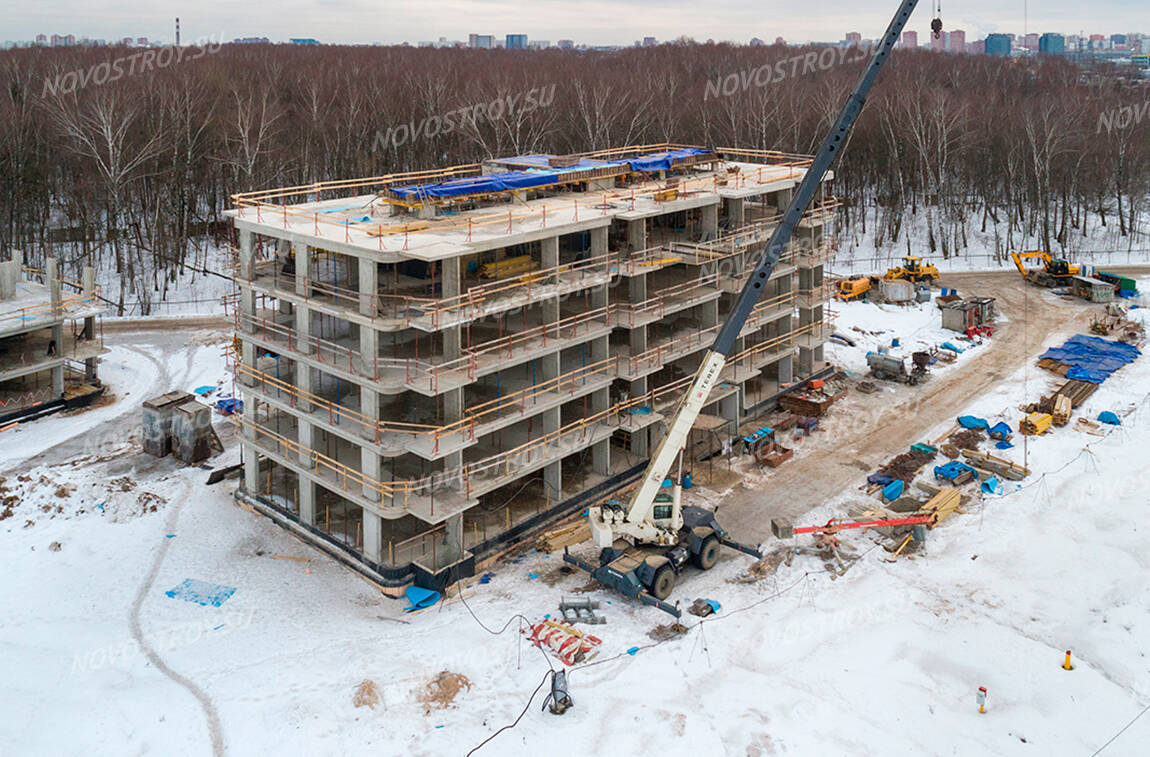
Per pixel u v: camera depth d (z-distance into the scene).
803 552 45.75
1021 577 43.25
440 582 42.03
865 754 32.03
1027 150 116.81
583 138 117.69
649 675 36.06
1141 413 62.06
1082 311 86.25
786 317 63.19
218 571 44.22
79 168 102.50
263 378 46.91
